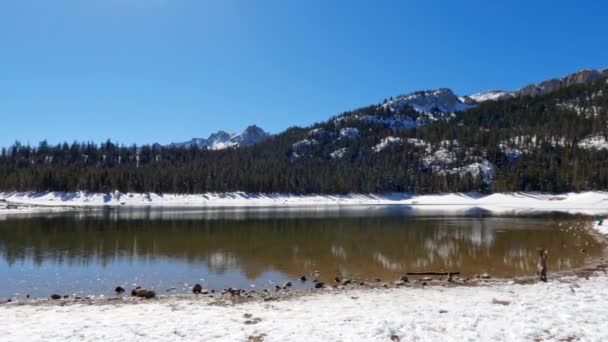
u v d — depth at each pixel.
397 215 71.12
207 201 127.62
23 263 25.19
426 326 10.74
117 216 66.44
